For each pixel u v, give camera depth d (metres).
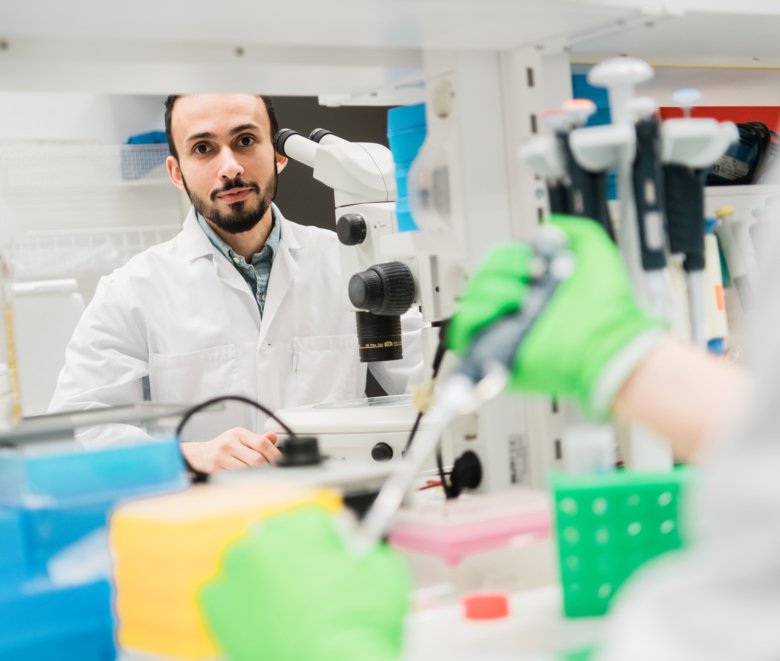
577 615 0.90
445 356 1.26
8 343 1.37
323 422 1.62
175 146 2.54
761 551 0.46
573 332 0.67
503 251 0.74
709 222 1.26
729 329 1.33
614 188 1.13
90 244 2.92
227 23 1.07
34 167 2.87
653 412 0.64
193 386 2.49
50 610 0.81
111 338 2.49
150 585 0.80
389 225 1.69
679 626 0.48
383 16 1.06
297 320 2.57
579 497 0.90
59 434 1.03
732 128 0.95
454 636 0.86
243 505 0.81
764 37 1.35
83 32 1.08
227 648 0.71
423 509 1.01
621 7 1.08
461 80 1.20
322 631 0.64
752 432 0.47
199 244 2.55
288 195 3.41
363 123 3.42
